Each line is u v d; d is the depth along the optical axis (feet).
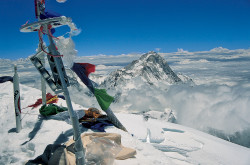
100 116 20.90
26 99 26.91
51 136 16.61
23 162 13.37
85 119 20.35
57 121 19.40
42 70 10.11
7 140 16.34
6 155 14.43
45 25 9.49
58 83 10.20
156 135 24.18
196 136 27.32
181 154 22.68
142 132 23.45
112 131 18.37
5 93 28.53
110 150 12.25
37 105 24.09
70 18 9.49
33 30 10.37
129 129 23.48
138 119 27.50
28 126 18.67
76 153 10.16
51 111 20.63
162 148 22.66
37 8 11.35
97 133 14.74
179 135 27.35
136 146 15.83
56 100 26.71
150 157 14.60
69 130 17.75
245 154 25.13
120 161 13.07
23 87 32.40
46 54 10.12
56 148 12.76
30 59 10.02
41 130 17.65
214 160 21.49
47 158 12.69
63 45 10.21
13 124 19.47
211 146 25.48
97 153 11.85
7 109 23.00
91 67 16.12
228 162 21.61
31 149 15.42
